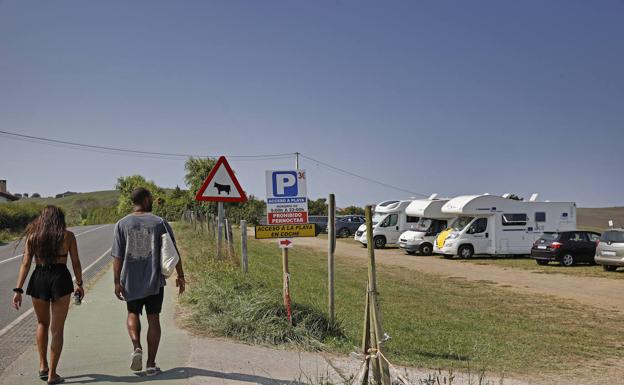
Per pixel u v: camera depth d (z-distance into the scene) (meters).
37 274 5.70
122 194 66.31
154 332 6.01
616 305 14.98
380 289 16.89
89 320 8.99
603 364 9.05
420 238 31.02
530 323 12.38
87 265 17.83
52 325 5.73
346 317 10.60
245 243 13.52
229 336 8.16
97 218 72.31
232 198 12.18
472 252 28.66
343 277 19.61
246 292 9.86
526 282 19.62
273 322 8.59
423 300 15.15
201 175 35.41
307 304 10.15
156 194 52.50
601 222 57.38
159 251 5.96
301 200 9.04
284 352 7.76
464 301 15.29
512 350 9.76
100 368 6.32
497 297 16.16
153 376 6.05
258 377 6.28
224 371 6.41
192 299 10.00
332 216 9.25
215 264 13.52
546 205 29.42
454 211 29.14
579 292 17.31
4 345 7.66
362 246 36.28
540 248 25.69
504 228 28.88
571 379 8.09
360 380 5.78
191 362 6.68
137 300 5.91
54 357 5.71
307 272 19.61
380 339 5.62
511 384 7.47
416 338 10.27
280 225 8.91
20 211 41.16
